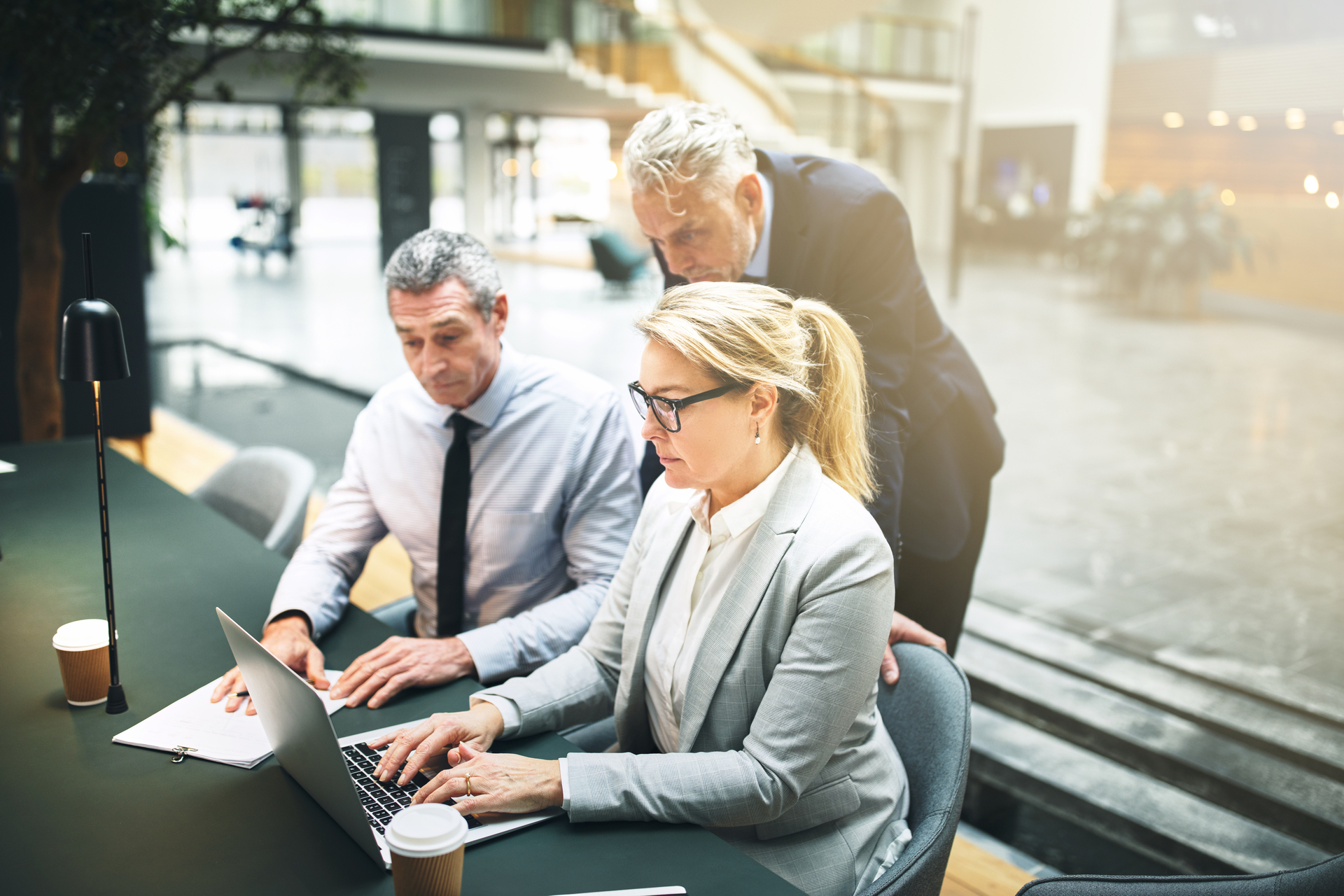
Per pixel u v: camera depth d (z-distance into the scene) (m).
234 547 2.16
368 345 9.84
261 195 19.14
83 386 5.37
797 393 1.31
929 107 20.58
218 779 1.31
